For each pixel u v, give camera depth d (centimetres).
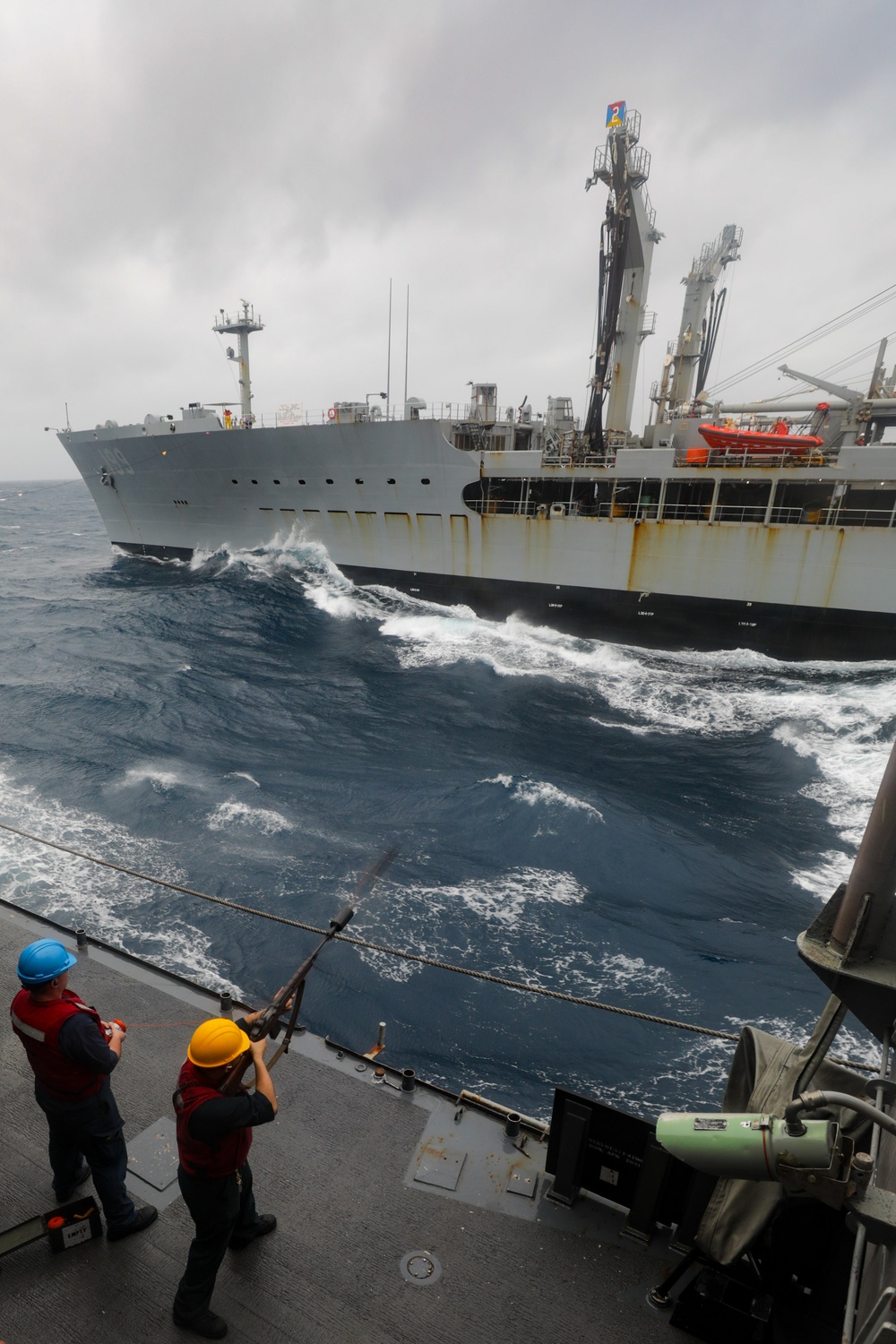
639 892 1255
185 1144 238
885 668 2361
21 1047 426
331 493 3070
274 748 1834
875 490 2398
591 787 1678
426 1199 334
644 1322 284
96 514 9944
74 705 2072
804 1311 274
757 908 1234
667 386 3069
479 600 2939
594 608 2727
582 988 1006
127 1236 314
